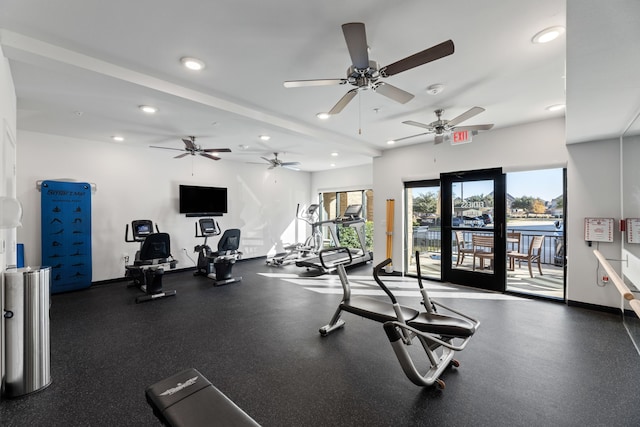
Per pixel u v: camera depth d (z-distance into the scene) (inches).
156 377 95.0
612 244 148.1
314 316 149.1
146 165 242.7
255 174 326.3
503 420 74.7
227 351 111.8
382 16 79.7
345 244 364.8
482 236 199.3
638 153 129.0
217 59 101.7
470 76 114.9
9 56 89.4
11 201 82.0
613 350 110.6
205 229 261.4
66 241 194.7
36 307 88.4
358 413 77.7
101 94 130.3
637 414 76.8
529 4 74.6
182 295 187.5
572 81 85.2
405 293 189.6
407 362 80.2
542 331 128.0
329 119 168.6
